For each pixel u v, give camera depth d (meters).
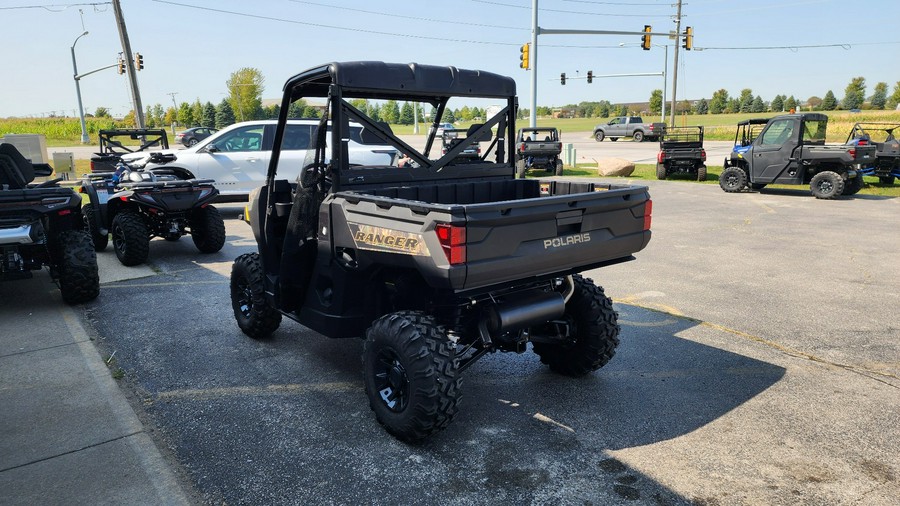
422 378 3.21
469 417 3.76
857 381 4.25
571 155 24.36
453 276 2.95
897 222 11.11
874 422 3.65
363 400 4.01
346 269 3.74
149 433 3.55
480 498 2.92
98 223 8.73
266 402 3.97
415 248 3.12
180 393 4.11
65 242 6.05
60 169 16.59
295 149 10.05
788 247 8.97
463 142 4.34
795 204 13.70
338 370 4.52
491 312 3.54
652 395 4.06
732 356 4.75
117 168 9.34
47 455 3.29
